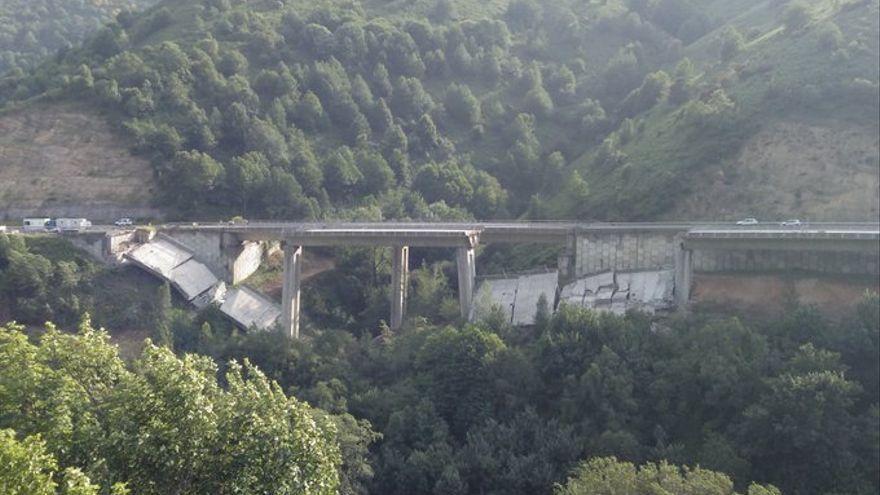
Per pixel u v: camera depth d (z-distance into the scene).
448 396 90.94
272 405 40.66
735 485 74.88
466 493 78.94
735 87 145.00
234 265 129.75
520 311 117.19
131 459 37.19
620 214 132.12
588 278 119.56
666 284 111.56
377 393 91.38
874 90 126.44
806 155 124.75
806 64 138.50
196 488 38.34
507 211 152.88
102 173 143.62
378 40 189.00
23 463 32.03
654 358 90.69
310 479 39.38
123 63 161.50
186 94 158.25
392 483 81.31
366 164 154.38
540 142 176.25
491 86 196.00
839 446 76.56
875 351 87.06
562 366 91.25
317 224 128.50
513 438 83.50
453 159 165.50
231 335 111.44
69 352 42.19
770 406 78.50
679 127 141.62
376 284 135.75
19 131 148.00
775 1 194.38
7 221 136.38
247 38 183.12
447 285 132.38
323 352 101.81
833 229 104.12
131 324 113.50
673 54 197.12
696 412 85.19
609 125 175.88
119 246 123.19
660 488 59.06
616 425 82.12
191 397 38.56
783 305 102.44
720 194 125.88
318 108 164.25
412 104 177.00
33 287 110.19
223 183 143.75
